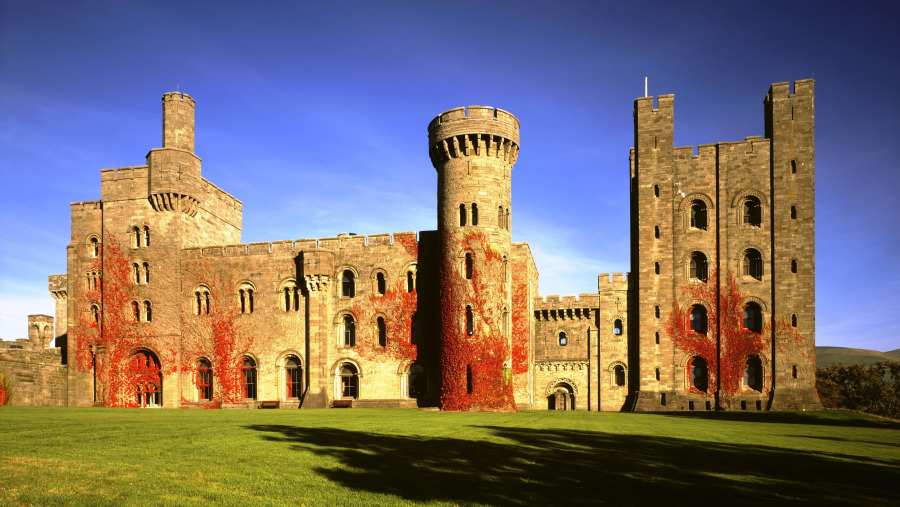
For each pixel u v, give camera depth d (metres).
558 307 60.16
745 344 54.25
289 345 57.19
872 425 41.91
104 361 60.12
